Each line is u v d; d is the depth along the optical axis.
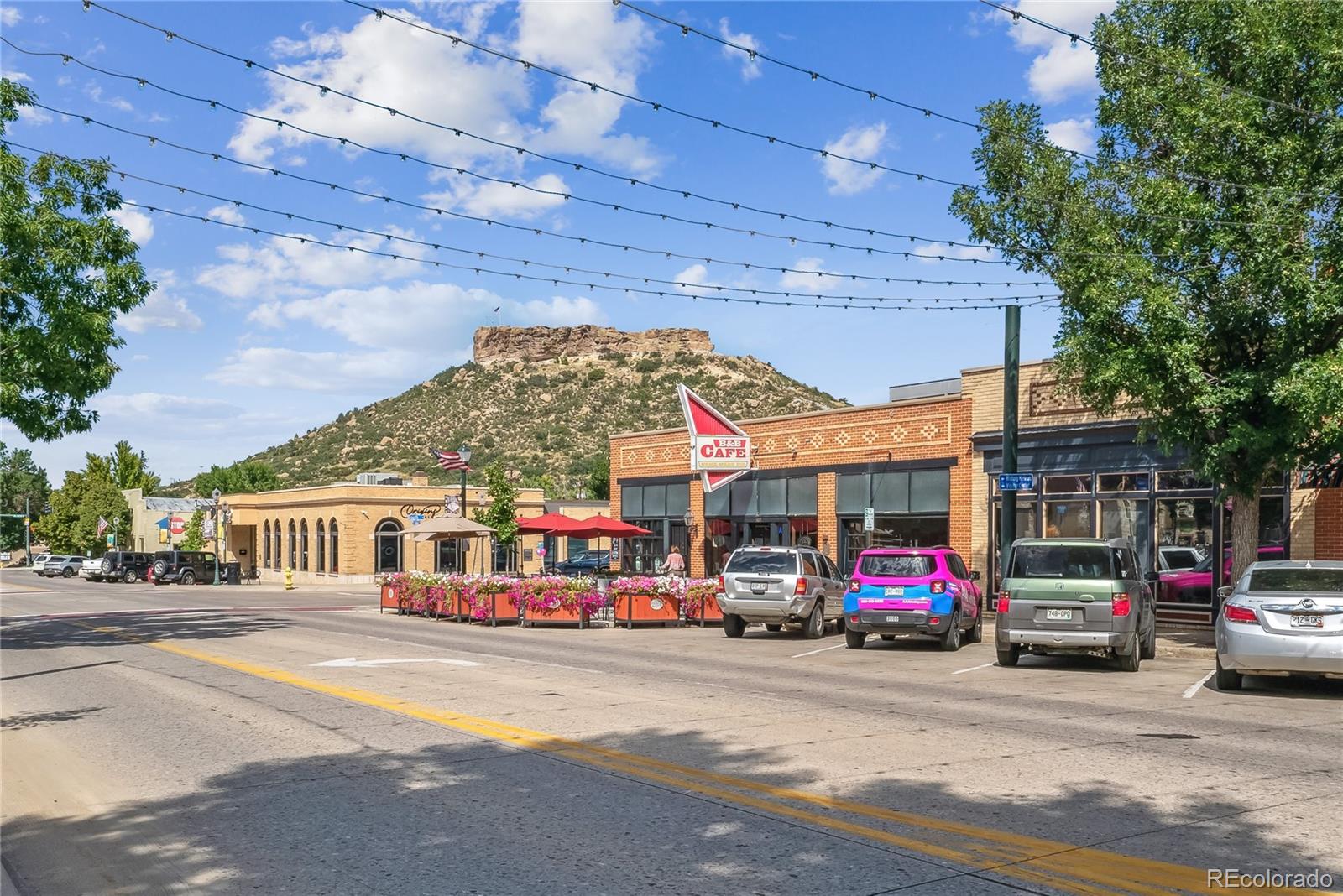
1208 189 18.05
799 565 21.25
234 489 100.12
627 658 17.19
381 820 6.73
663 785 7.59
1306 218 16.11
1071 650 17.38
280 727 10.21
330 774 8.10
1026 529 26.64
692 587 25.17
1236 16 17.58
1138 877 5.47
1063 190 18.83
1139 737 9.52
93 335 21.08
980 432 27.62
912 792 7.34
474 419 134.88
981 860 5.77
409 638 21.30
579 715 10.84
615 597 24.88
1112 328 18.47
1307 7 16.67
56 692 12.95
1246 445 16.77
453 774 8.03
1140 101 18.38
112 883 5.65
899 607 18.42
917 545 29.44
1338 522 20.28
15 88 20.19
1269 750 8.91
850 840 6.17
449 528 35.09
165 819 6.89
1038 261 19.59
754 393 136.12
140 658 17.00
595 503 68.56
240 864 5.88
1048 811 6.80
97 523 89.50
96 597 41.34
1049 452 26.09
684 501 38.34
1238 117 17.14
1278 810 6.83
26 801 7.45
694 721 10.45
